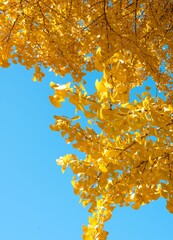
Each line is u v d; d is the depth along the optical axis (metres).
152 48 4.13
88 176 2.59
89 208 2.72
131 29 3.61
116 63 2.03
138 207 2.56
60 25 3.61
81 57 3.74
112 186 2.57
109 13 3.38
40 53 3.73
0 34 3.49
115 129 2.01
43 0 3.38
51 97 2.07
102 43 3.37
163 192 2.43
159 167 2.40
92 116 2.03
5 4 3.29
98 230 2.83
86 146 2.38
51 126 2.37
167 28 3.77
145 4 3.87
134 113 2.08
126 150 2.36
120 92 2.02
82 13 3.47
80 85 2.04
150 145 2.25
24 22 3.49
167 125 2.23
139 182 2.59
